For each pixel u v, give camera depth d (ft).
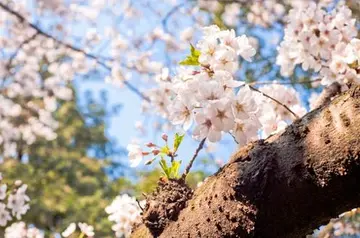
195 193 3.80
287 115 5.13
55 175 24.84
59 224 21.54
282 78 9.34
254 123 3.99
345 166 3.41
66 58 16.25
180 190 3.84
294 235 3.56
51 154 26.02
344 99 3.49
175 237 3.70
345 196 3.44
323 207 3.48
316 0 10.23
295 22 5.41
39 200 21.18
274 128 4.52
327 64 5.32
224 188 3.62
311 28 5.34
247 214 3.55
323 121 3.49
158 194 3.88
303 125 3.54
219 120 3.93
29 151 24.68
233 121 3.93
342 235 7.15
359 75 4.74
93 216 21.09
